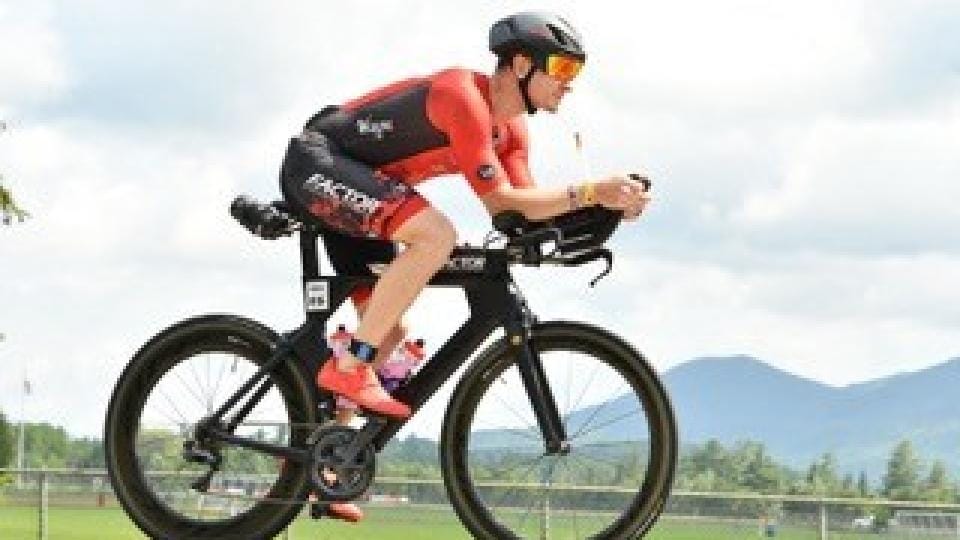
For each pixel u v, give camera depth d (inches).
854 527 632.4
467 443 223.3
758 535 615.8
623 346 219.0
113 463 226.4
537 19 216.4
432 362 223.5
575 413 220.5
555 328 221.5
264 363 225.6
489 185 213.3
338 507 226.4
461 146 213.6
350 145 219.8
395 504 342.3
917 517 642.2
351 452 219.8
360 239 225.5
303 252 226.4
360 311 229.1
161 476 226.7
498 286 221.8
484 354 222.5
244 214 225.3
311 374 224.2
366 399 217.0
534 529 221.3
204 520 226.5
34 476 921.5
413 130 216.7
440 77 217.3
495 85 218.7
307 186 218.2
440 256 214.1
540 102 217.9
